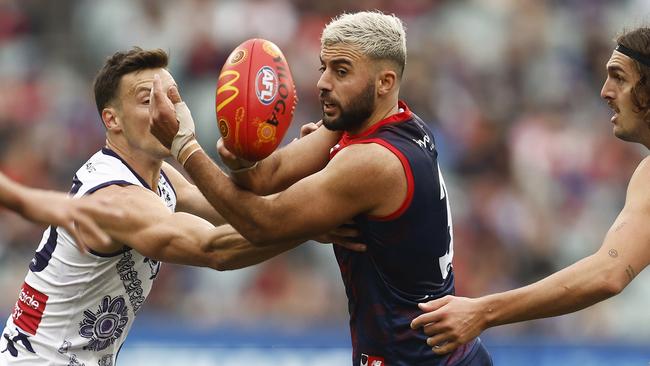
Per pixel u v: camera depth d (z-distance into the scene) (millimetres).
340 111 16609
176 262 17844
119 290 18797
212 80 47000
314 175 16438
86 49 49000
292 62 47344
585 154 46562
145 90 18547
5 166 43656
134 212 17766
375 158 16344
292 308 39969
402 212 16625
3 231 40094
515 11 52156
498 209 44000
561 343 34906
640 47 16781
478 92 48469
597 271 16016
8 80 46875
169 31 48406
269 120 16266
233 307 39719
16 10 49625
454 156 45438
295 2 50062
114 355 19547
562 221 44594
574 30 52281
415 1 51844
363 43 16406
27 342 18938
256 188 17016
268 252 17391
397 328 17203
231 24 48406
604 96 17359
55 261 18562
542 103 48750
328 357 34406
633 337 38750
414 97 46938
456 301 16141
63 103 46469
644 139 17188
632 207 16500
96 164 18734
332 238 17281
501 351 34688
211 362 34125
